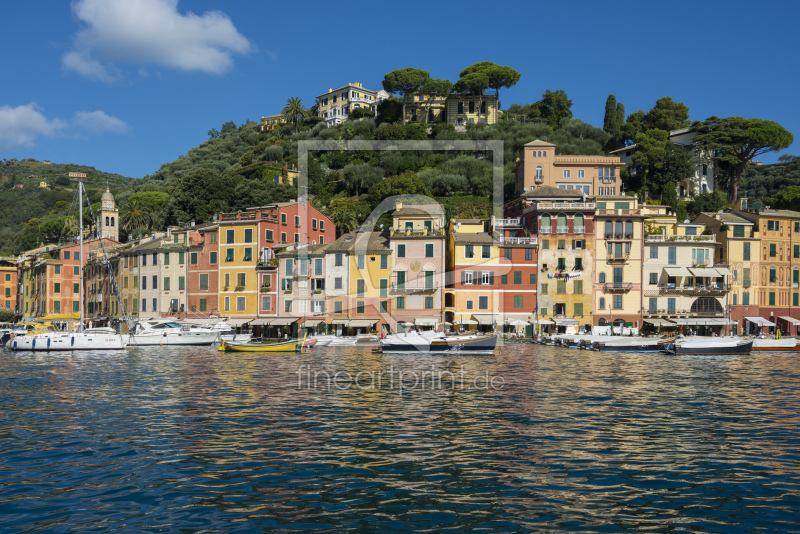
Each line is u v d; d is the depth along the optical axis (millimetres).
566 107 159125
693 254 89438
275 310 84250
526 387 35219
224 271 87062
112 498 16094
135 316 93188
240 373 42156
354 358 55562
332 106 192000
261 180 122000
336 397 31297
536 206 86812
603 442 21781
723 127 123375
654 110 148750
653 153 119062
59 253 114125
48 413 26859
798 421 25594
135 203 137125
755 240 90875
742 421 25516
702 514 15172
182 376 40438
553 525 14492
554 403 29703
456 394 32406
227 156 172875
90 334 64375
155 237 100312
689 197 123000
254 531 14086
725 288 88812
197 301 88688
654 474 18172
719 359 58031
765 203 124625
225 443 21500
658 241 88375
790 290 91938
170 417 25953
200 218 116438
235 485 17109
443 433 23062
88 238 119375
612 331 78750
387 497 16219
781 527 14430
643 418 26031
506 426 24281
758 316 90312
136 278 93812
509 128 140625
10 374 41781
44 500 15930
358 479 17625
